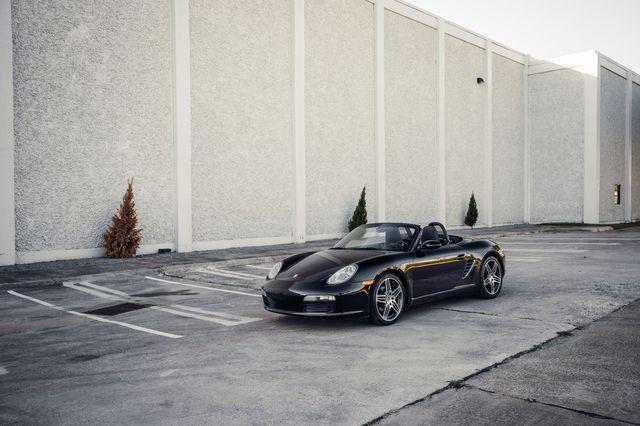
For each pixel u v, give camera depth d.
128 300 7.47
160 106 13.60
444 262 6.41
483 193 25.88
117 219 12.36
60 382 3.90
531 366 4.01
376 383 3.72
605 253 12.80
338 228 18.61
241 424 3.06
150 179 13.43
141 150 13.24
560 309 6.21
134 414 3.24
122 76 12.86
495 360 4.20
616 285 7.88
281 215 16.64
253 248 15.09
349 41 18.95
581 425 2.95
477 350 4.51
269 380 3.84
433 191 22.75
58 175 11.83
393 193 20.81
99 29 12.44
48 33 11.63
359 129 19.38
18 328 5.77
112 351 4.77
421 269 6.09
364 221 18.36
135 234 12.55
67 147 11.95
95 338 5.27
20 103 11.27
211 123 14.70
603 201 27.94
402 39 21.31
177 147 13.77
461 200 24.45
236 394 3.56
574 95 27.62
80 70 12.13
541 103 28.88
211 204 14.73
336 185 18.52
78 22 12.09
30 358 4.57
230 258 12.28
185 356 4.55
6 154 10.78
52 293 8.10
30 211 11.43
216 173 14.84
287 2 16.72
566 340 4.77
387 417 3.10
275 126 16.41
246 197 15.62
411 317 6.00
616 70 29.03
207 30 14.59
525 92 29.08
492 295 7.13
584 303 6.54
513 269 10.10
